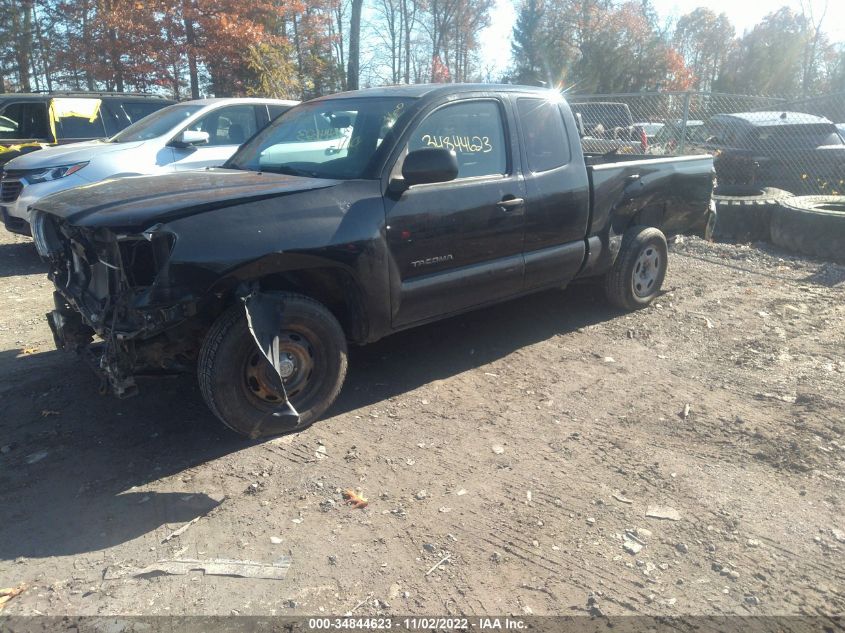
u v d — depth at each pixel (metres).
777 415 4.26
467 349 5.36
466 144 4.65
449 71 47.31
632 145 13.14
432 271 4.41
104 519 3.23
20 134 10.18
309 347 3.99
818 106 16.23
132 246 3.43
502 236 4.75
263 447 3.87
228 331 3.60
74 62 22.92
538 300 6.57
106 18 20.92
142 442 3.92
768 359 5.16
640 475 3.61
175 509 3.30
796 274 7.63
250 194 3.71
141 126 9.02
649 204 6.03
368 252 4.00
